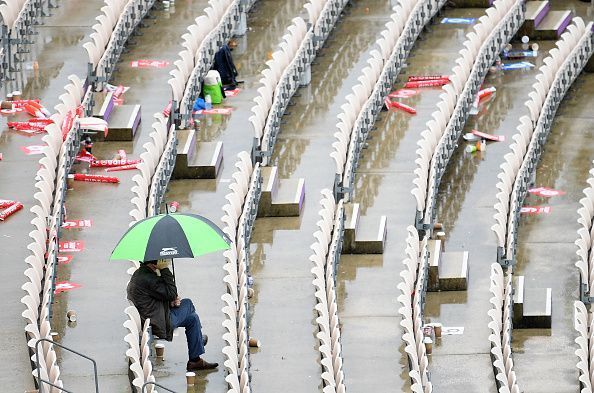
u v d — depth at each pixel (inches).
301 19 3582.7
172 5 3855.8
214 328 2450.8
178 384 2274.9
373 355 2502.5
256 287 2669.8
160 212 2827.3
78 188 2893.7
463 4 4035.4
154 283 2239.2
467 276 2792.8
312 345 2485.2
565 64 3609.7
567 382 2573.8
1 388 2185.0
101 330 2391.7
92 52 3275.1
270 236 2847.0
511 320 2691.9
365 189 3061.0
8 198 2800.2
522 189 3122.5
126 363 2290.8
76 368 2277.3
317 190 3019.2
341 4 3846.0
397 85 3572.8
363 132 3208.7
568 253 2979.8
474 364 2551.7
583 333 2532.0
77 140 2947.8
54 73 3366.1
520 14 3882.9
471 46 3597.4
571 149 3415.4
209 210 2896.2
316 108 3400.6
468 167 3265.3
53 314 2442.2
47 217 2610.7
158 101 3309.5
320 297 2418.8
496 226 2805.1
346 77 3570.4
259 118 3083.2
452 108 3324.3
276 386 2363.4
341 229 2787.9
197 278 2610.7
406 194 3046.3
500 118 3496.6
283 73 3319.4
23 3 3518.7
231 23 3639.3
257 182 2871.6
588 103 3661.4
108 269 2593.5
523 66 3772.1
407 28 3636.8
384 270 2775.6
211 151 3070.9
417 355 2415.1
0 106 3184.1
